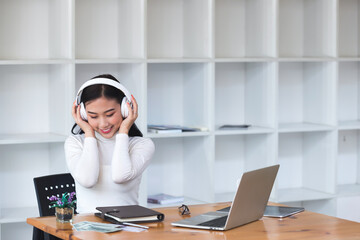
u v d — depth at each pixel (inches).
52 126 177.5
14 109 175.9
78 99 119.0
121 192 120.6
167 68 193.3
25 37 175.3
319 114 203.9
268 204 126.9
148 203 184.9
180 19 193.5
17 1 173.6
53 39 173.8
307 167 212.1
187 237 95.7
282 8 206.5
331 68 197.2
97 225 101.7
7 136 167.8
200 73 183.8
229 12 199.3
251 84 199.2
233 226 102.7
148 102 191.5
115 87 118.4
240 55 201.3
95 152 117.0
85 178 114.9
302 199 194.1
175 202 185.0
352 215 203.3
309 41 206.1
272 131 187.6
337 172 207.8
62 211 103.4
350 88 221.1
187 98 192.9
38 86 178.4
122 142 118.0
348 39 219.1
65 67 163.9
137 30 171.0
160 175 195.3
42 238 121.3
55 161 174.4
